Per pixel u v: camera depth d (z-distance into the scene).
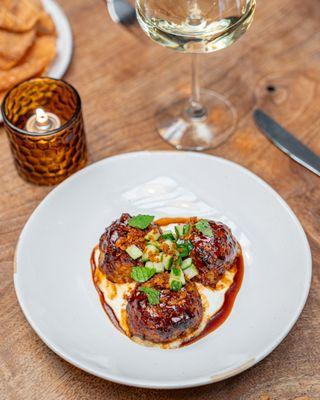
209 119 0.65
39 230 0.55
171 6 0.55
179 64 0.70
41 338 0.48
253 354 0.47
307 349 0.51
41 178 0.61
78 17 0.73
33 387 0.49
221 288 0.53
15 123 0.62
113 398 0.49
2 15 0.64
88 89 0.68
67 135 0.58
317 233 0.57
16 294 0.50
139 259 0.52
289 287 0.51
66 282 0.53
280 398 0.48
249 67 0.70
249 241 0.55
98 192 0.57
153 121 0.66
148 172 0.58
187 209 0.57
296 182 0.61
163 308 0.49
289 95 0.67
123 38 0.71
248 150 0.63
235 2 0.54
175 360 0.48
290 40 0.71
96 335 0.50
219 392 0.49
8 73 0.64
